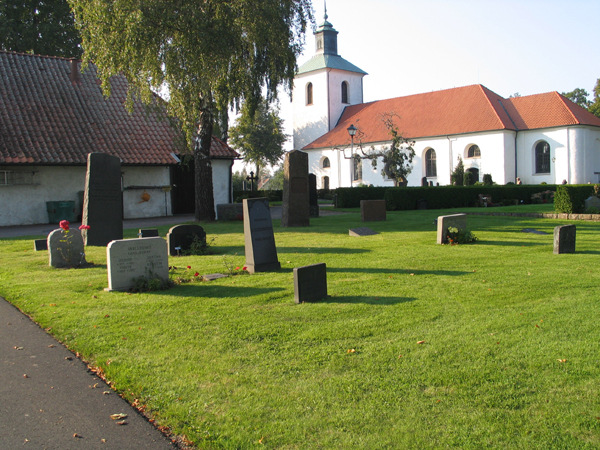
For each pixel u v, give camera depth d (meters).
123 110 25.80
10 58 25.34
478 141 44.91
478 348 5.04
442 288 7.65
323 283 7.26
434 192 28.48
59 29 34.16
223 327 5.98
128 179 24.77
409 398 4.03
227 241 14.18
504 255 10.57
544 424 3.59
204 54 17.62
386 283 8.09
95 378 4.72
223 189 27.73
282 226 17.50
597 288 7.39
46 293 8.02
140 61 17.56
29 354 5.37
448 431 3.54
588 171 43.59
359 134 49.09
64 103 24.50
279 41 19.64
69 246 10.52
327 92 56.91
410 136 48.78
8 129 21.86
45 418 3.96
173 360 4.99
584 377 4.30
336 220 19.86
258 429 3.66
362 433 3.55
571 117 42.53
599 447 3.30
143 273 8.25
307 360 4.88
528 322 5.84
